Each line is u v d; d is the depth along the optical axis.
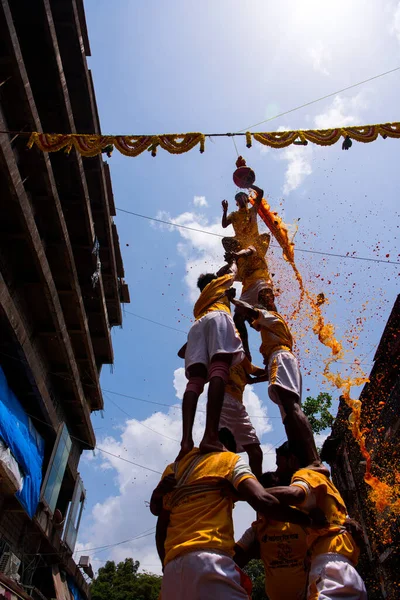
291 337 3.91
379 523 15.86
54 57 11.91
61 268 15.27
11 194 10.80
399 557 14.53
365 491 16.98
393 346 14.63
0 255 12.47
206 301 3.57
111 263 18.95
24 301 14.05
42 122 14.20
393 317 13.91
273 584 3.07
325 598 2.36
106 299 20.47
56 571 16.88
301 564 3.04
